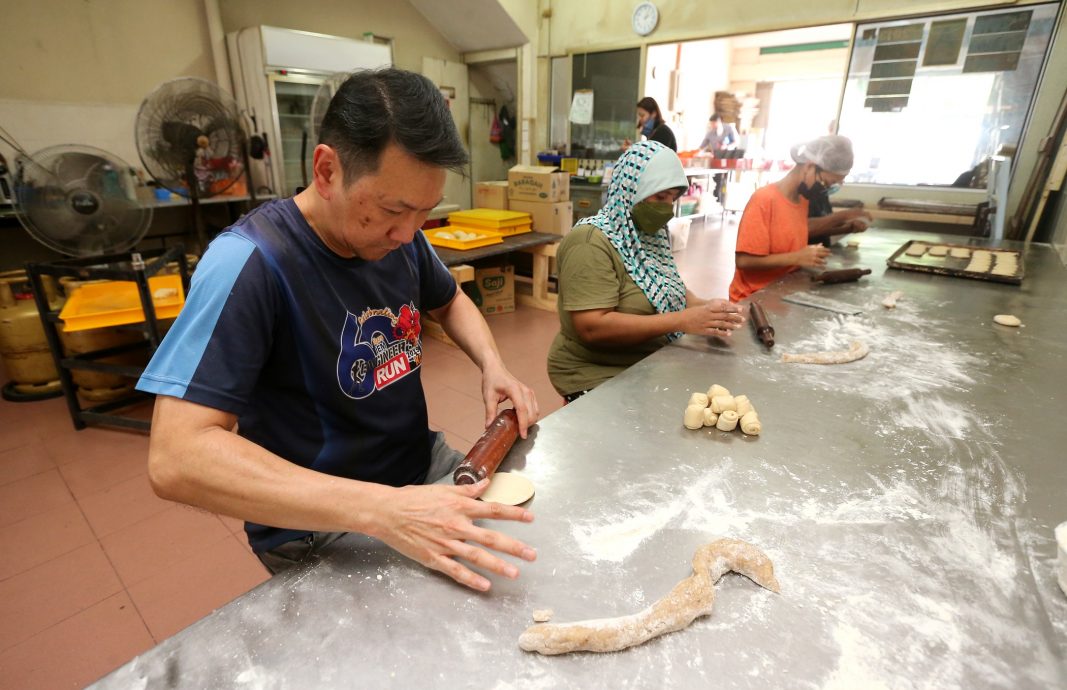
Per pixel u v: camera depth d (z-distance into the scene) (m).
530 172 3.94
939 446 0.93
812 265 1.95
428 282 1.13
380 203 0.69
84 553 1.72
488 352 1.12
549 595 0.61
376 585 0.62
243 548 1.75
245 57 4.02
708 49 8.21
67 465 2.17
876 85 3.83
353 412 0.90
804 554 0.68
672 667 0.53
